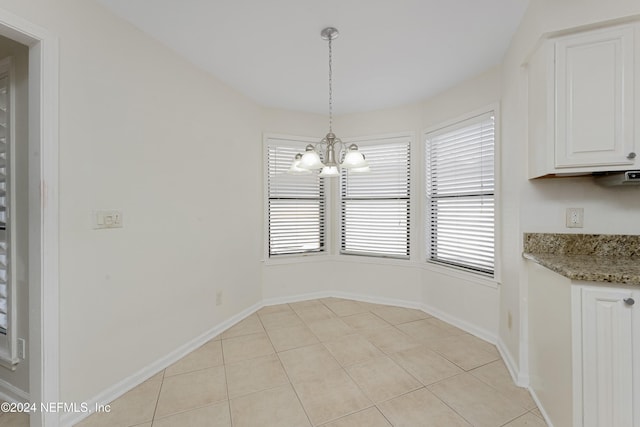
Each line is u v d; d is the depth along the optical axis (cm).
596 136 154
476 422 158
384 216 352
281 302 352
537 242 187
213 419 161
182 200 233
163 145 217
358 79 276
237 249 300
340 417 162
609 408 127
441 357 226
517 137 197
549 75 162
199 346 246
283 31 203
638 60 147
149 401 176
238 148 301
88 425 156
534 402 174
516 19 190
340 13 184
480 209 262
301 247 365
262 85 288
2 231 174
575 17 154
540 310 171
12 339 168
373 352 234
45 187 146
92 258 169
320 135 369
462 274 277
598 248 176
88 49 166
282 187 354
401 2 174
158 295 212
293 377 201
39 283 146
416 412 166
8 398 173
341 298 372
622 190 172
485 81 257
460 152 283
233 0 172
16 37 140
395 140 343
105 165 176
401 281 341
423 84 285
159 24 194
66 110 155
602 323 128
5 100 170
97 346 171
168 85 221
